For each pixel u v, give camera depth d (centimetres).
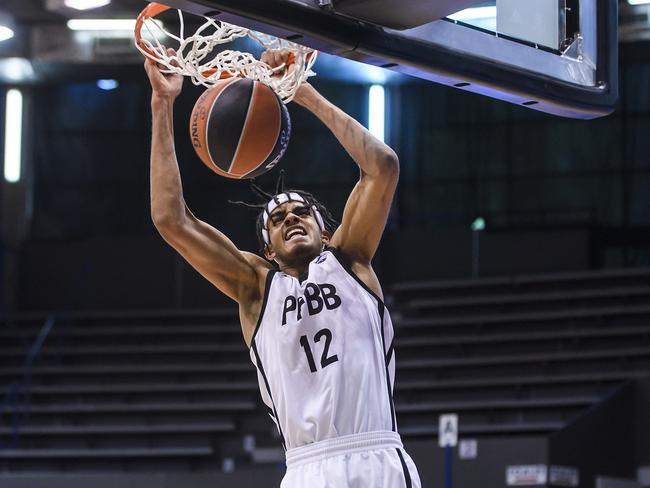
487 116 1495
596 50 360
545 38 348
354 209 313
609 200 1448
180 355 1367
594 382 1146
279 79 338
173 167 309
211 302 1498
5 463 1166
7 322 1466
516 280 1369
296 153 1521
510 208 1477
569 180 1463
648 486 960
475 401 1177
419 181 1502
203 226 310
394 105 1504
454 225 1489
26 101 1535
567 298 1314
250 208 332
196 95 1502
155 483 1013
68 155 1549
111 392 1279
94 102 1553
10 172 1527
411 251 1464
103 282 1516
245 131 304
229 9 271
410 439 1123
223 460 1166
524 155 1481
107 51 1277
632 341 1213
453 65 318
